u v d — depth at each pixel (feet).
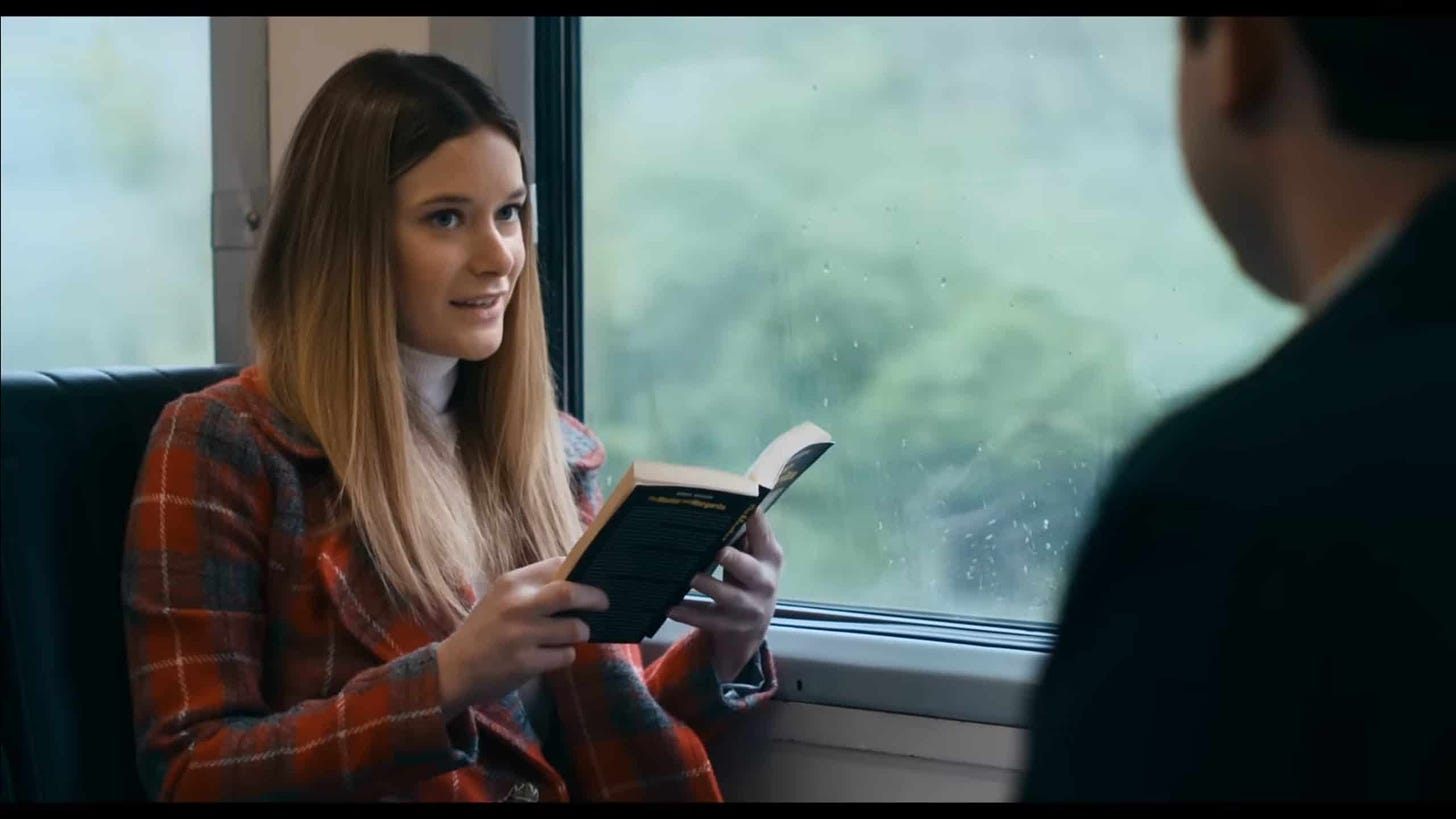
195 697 4.11
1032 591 5.14
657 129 5.56
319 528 4.41
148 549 4.25
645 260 5.65
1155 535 1.48
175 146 6.21
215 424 4.41
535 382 4.99
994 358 5.08
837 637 5.27
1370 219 1.47
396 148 4.45
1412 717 1.31
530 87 5.65
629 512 3.66
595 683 4.86
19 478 4.35
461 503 4.74
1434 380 1.39
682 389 5.64
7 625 4.25
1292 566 1.38
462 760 3.98
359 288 4.46
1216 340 4.74
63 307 6.44
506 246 4.58
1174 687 1.41
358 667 4.33
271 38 5.98
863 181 5.21
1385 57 1.42
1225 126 1.55
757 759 5.41
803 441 4.40
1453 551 1.33
